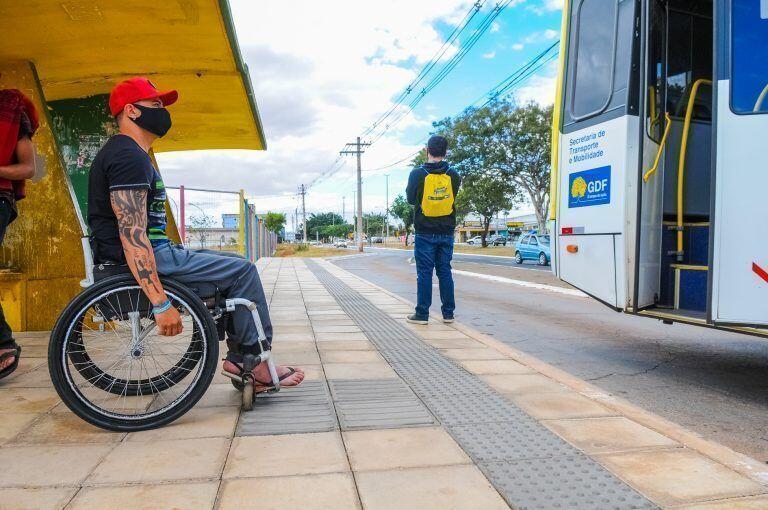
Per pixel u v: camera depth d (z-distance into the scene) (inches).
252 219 769.6
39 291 190.2
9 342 131.8
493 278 570.3
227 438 99.9
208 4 154.4
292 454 93.3
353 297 338.0
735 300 137.6
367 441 99.7
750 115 136.0
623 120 167.2
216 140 308.7
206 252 115.0
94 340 109.5
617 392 152.6
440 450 96.1
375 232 5551.2
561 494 80.8
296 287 410.3
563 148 195.2
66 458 90.0
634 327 259.8
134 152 101.5
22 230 188.9
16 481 81.7
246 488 80.7
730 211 138.0
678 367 181.3
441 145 224.1
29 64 185.3
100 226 104.7
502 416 114.5
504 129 1428.4
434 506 76.8
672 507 77.4
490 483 84.0
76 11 154.9
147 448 94.7
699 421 129.0
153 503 75.8
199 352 114.4
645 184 169.0
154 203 108.3
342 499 78.1
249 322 114.9
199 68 200.5
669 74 178.5
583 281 184.4
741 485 84.4
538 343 221.3
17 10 150.8
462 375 147.6
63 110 216.7
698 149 183.8
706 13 185.5
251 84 223.0
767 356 198.8
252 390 114.7
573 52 191.9
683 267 168.7
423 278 228.7
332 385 136.2
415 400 124.6
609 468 89.9
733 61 138.6
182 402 105.3
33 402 117.8
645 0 165.6
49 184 189.9
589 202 181.5
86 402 100.2
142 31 168.7
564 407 121.2
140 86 107.0
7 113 131.6
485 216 1823.3
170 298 105.3
